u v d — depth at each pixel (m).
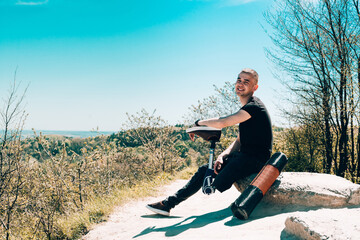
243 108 2.91
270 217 2.52
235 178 2.92
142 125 10.91
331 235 1.68
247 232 2.25
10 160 4.98
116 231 3.31
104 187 7.25
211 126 3.03
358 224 1.76
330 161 10.68
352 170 9.56
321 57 9.43
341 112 9.34
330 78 9.22
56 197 6.24
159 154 10.62
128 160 9.95
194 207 3.98
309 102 10.13
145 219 3.58
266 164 2.80
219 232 2.41
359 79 8.38
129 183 8.08
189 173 9.22
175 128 11.42
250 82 3.10
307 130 11.42
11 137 4.81
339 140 9.75
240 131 3.07
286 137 12.28
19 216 5.41
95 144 7.64
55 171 6.56
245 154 2.95
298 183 2.80
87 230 3.59
